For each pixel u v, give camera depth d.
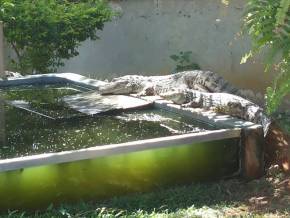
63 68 10.48
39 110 6.32
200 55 8.16
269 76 6.95
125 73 9.56
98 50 10.01
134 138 5.14
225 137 5.02
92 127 5.59
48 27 8.41
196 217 4.21
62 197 4.41
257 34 4.40
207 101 5.77
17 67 9.05
